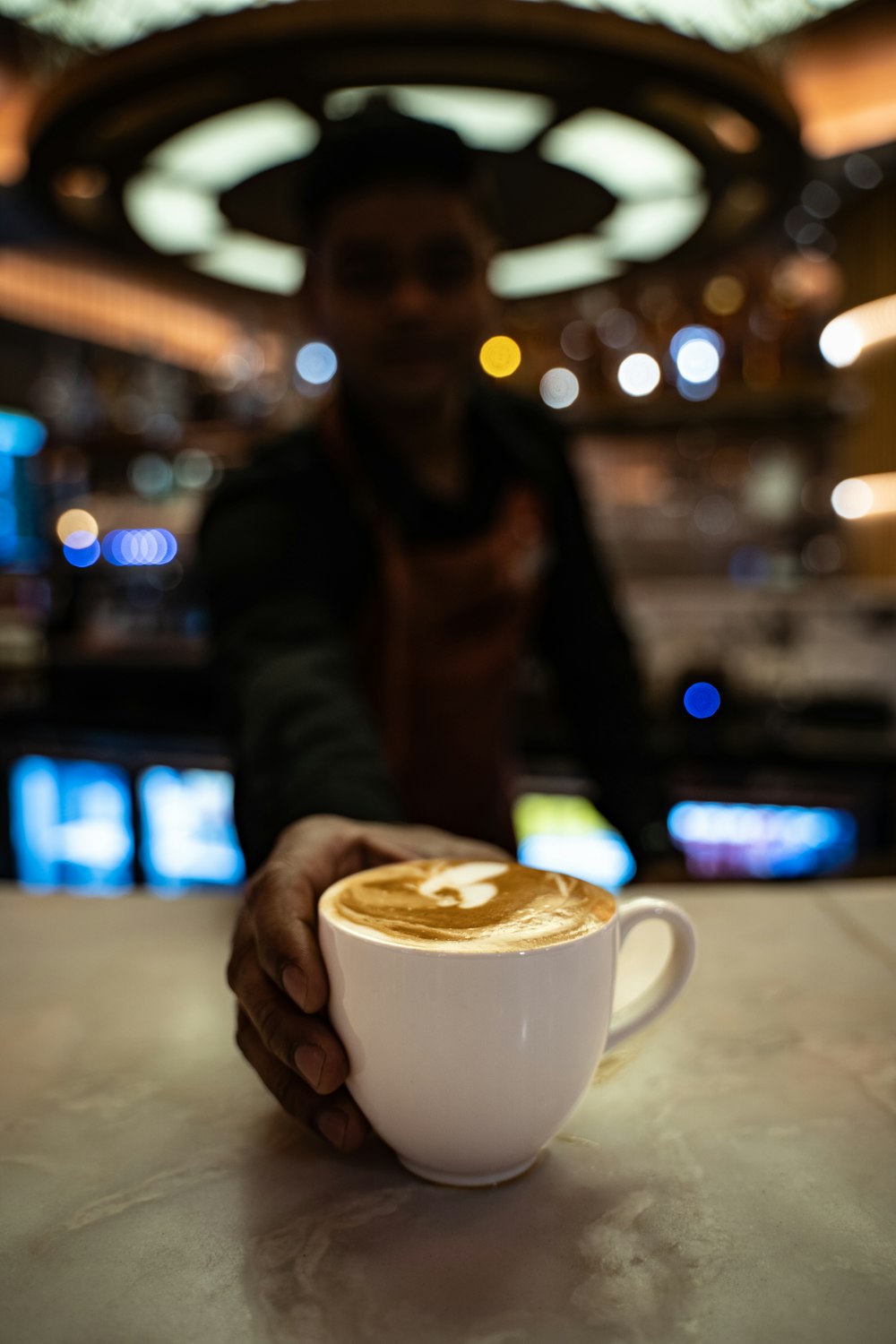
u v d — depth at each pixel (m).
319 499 1.09
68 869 2.91
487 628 1.28
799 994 0.61
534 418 1.44
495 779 1.37
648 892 0.81
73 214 1.56
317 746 0.66
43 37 1.28
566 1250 0.36
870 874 0.93
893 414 2.54
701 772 2.30
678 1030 0.56
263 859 0.62
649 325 3.08
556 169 1.41
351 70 1.10
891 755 2.17
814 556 3.27
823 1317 0.33
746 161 1.36
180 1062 0.53
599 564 1.48
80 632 3.48
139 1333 0.32
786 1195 0.40
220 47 1.00
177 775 2.75
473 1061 0.37
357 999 0.38
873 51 2.17
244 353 3.95
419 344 1.07
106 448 3.45
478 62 1.09
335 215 1.05
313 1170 0.42
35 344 4.41
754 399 2.58
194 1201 0.40
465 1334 0.32
